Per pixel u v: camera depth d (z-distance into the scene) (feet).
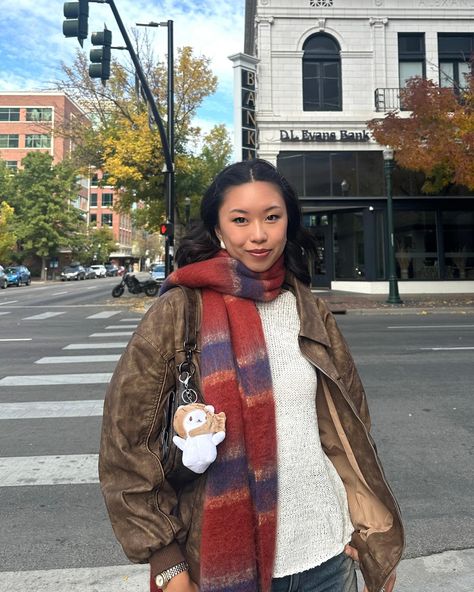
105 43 35.94
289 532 4.28
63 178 175.94
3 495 11.74
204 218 4.99
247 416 4.21
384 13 67.21
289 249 5.18
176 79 68.85
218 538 3.99
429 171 54.19
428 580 8.51
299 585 4.36
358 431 4.82
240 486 4.08
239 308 4.58
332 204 69.00
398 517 4.72
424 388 20.81
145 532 3.94
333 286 74.59
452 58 68.08
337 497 4.75
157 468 4.11
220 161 94.68
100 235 247.91
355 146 67.67
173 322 4.43
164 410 4.34
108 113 72.74
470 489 11.92
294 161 67.82
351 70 67.56
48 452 14.33
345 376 5.24
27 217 169.58
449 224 69.56
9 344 33.86
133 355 4.32
